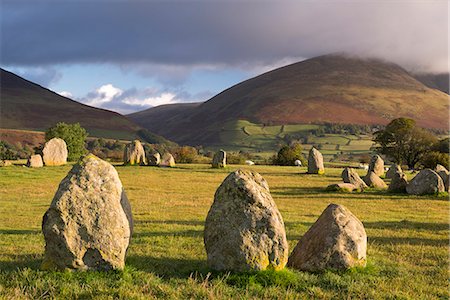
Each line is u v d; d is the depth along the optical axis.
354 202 26.94
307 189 34.03
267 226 10.55
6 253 12.87
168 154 53.66
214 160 52.41
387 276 11.01
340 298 9.39
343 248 11.09
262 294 9.37
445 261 12.70
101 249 10.40
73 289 9.39
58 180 37.41
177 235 15.98
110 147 116.69
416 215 22.28
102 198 10.70
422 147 80.06
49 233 10.36
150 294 9.25
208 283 9.91
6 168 44.78
